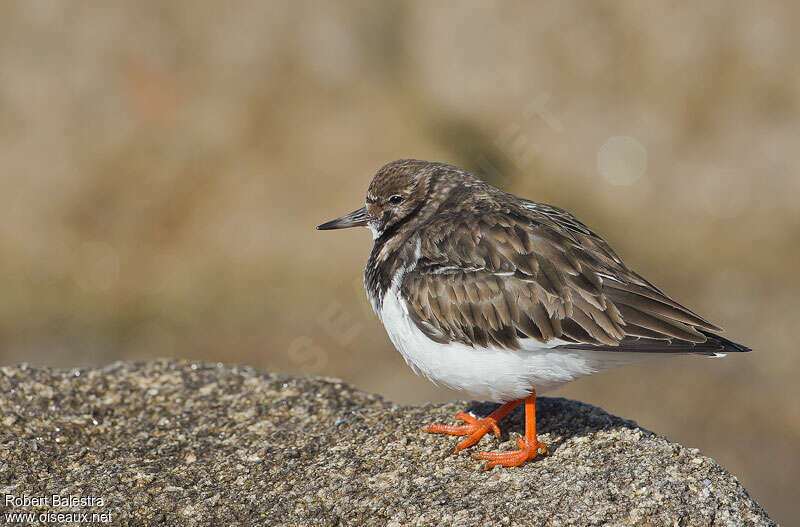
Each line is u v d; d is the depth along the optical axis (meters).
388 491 7.14
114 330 16.11
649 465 7.22
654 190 17.08
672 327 7.00
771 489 12.94
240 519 6.92
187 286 16.44
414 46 18.70
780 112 17.41
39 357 15.70
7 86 18.09
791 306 15.66
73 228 17.09
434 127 17.88
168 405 8.71
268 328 15.83
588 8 18.16
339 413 8.54
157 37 18.41
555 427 7.90
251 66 18.31
